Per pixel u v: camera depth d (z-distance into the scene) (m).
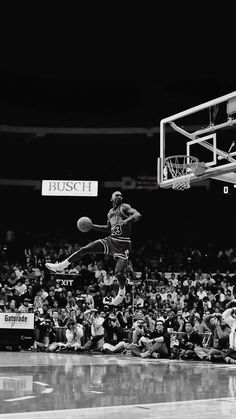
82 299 17.78
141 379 9.07
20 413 5.88
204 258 23.59
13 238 25.55
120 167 26.86
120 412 6.04
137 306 17.19
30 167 26.80
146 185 25.05
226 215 26.22
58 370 10.33
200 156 21.98
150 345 14.00
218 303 16.53
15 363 11.75
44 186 22.27
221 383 8.69
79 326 15.61
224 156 8.48
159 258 24.36
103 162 26.95
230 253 24.16
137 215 6.49
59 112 26.17
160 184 9.02
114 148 26.66
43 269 21.94
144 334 14.53
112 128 24.84
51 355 14.26
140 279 21.11
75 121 26.44
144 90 25.39
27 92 25.48
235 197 26.08
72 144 26.66
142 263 23.31
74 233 26.86
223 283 19.72
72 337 15.51
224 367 11.52
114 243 6.50
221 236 26.17
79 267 21.64
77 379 8.94
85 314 16.02
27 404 6.49
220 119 20.56
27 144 26.53
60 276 21.11
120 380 8.89
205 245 26.30
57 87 25.34
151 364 11.97
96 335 15.35
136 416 5.81
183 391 7.77
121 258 6.46
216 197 26.39
